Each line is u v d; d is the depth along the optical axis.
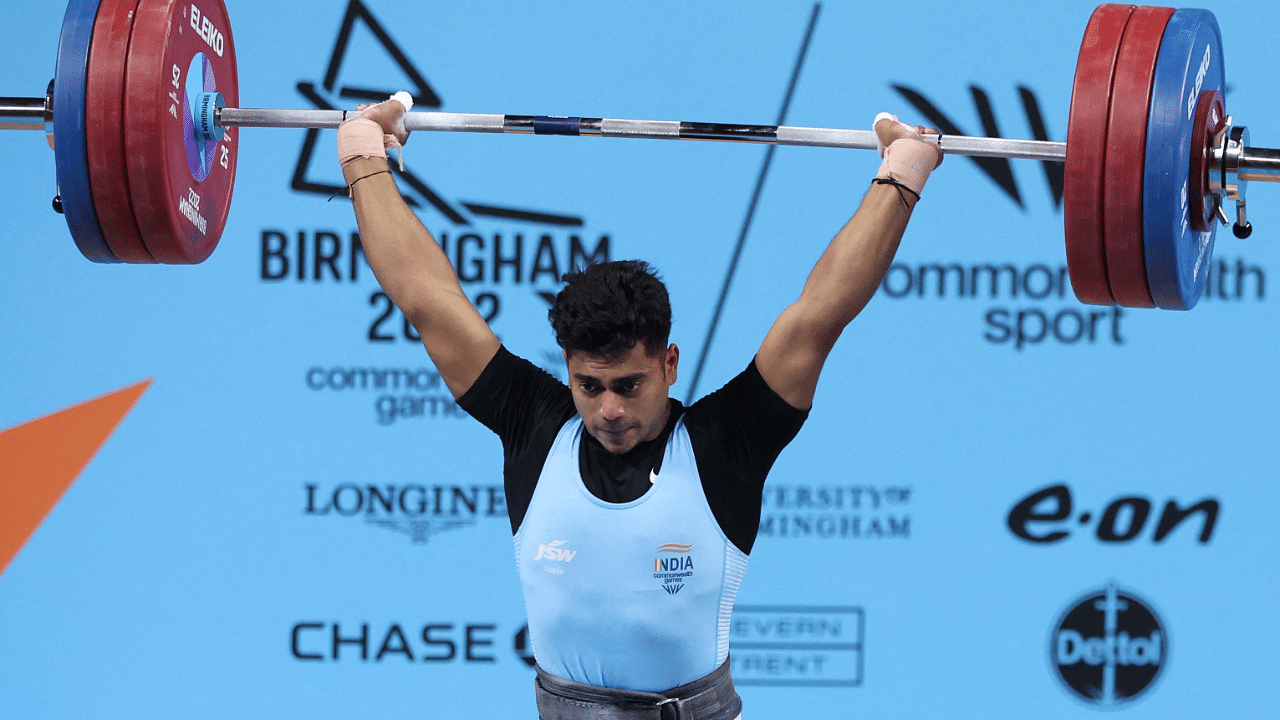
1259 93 13.38
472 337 6.82
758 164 13.67
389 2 13.66
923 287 13.59
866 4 13.55
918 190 6.99
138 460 13.68
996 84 13.49
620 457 6.43
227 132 9.29
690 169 13.67
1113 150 7.36
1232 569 13.48
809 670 13.66
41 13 13.66
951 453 13.62
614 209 13.70
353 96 13.68
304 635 13.75
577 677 6.63
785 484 13.64
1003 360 13.58
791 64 13.62
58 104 7.83
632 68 13.66
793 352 6.47
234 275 13.70
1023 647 13.60
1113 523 13.55
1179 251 7.59
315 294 13.73
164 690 13.68
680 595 6.38
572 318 5.96
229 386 13.72
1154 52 7.41
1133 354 13.53
